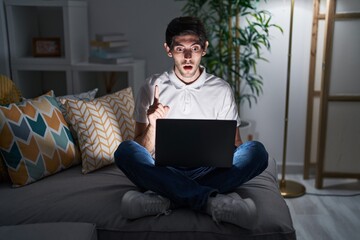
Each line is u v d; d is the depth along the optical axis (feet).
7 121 6.20
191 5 9.40
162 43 10.27
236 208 4.94
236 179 5.57
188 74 5.93
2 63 9.28
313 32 9.57
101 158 6.84
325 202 9.02
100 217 5.25
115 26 10.25
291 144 10.50
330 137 9.57
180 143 5.31
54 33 10.36
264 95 10.25
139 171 5.48
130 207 5.12
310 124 10.10
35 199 5.70
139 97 6.32
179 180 5.37
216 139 5.30
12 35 9.33
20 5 9.25
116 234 5.12
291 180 10.18
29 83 10.07
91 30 10.31
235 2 8.96
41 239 4.35
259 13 9.20
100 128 6.96
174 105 6.21
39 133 6.45
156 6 10.07
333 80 9.29
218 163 5.41
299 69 9.98
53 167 6.55
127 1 10.10
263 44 9.90
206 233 5.01
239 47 9.61
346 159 9.63
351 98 9.30
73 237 4.44
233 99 6.33
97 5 10.14
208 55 9.36
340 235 7.57
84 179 6.40
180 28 5.72
